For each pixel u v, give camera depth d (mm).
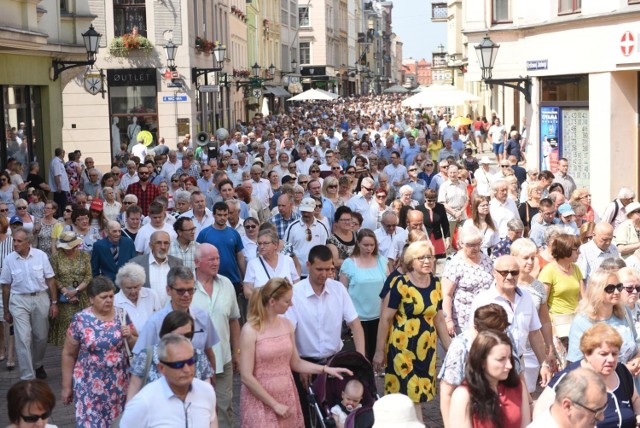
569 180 27484
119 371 12570
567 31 36875
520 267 13828
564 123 38312
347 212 19000
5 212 22984
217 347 13414
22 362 17750
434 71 146875
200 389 9828
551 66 38250
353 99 154250
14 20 32656
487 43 42594
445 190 28094
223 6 76625
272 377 11742
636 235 19172
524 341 13117
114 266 18266
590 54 35344
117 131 57969
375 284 15805
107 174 28719
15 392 9039
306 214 19125
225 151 46781
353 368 12047
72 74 43625
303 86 151750
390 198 29656
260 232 15758
